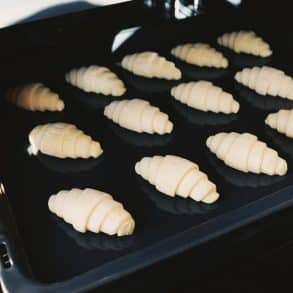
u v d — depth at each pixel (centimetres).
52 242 62
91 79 80
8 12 62
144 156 73
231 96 78
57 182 69
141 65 83
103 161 72
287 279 65
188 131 76
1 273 52
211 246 57
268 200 60
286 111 75
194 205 66
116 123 77
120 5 77
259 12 90
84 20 75
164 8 82
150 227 64
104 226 63
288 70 85
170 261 55
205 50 86
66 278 59
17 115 78
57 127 73
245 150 70
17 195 68
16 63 78
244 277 62
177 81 84
